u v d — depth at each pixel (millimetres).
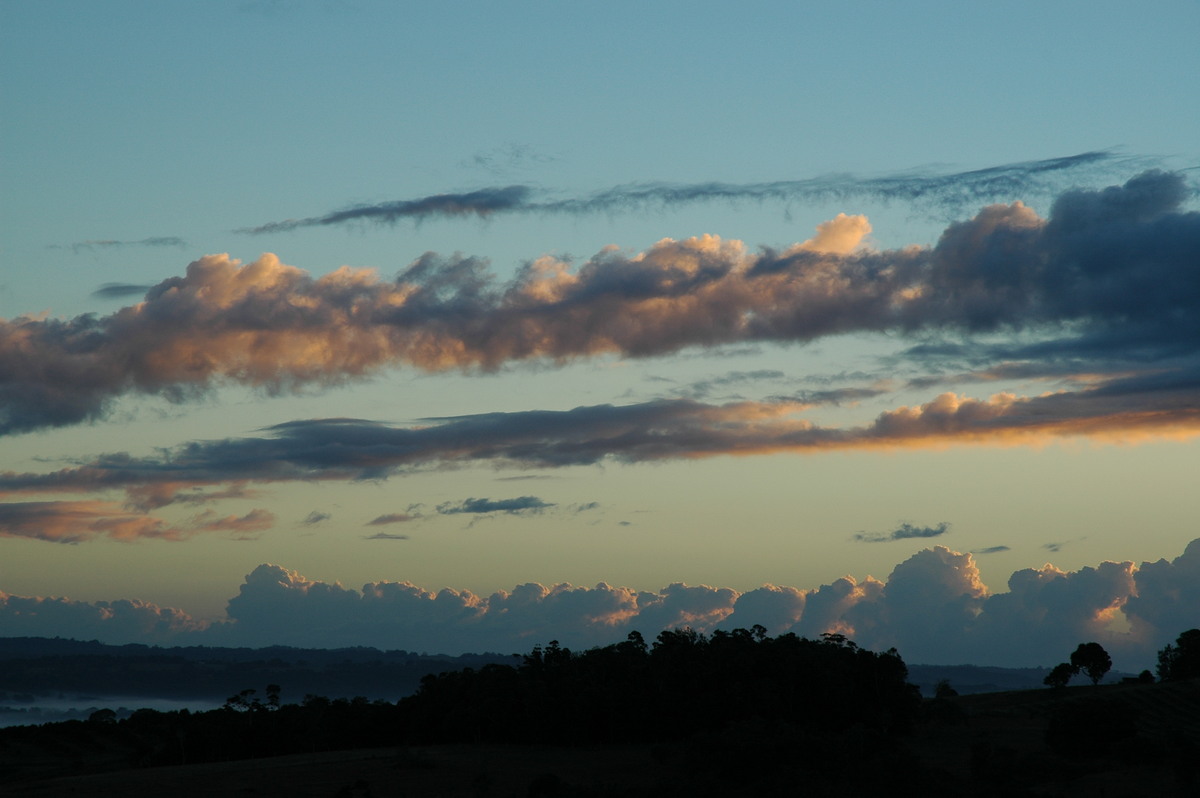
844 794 182125
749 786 186875
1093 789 181500
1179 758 186875
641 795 185750
